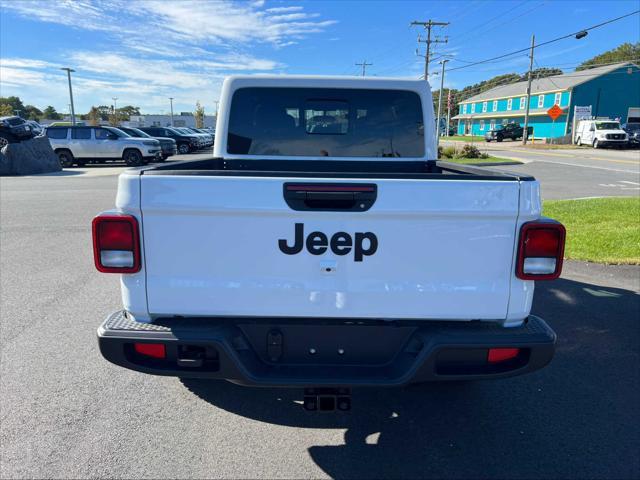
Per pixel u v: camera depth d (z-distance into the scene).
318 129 3.99
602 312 5.13
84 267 6.71
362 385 2.48
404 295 2.51
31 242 8.17
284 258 2.48
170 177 2.40
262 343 2.62
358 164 4.04
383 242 2.47
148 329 2.50
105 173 20.84
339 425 3.18
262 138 3.99
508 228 2.48
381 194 2.41
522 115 61.53
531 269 2.50
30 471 2.68
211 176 2.41
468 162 27.17
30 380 3.68
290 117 3.97
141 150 23.44
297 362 2.62
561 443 2.98
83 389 3.57
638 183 17.00
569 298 5.55
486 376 2.54
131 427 3.11
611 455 2.87
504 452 2.90
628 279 6.26
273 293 2.51
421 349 2.53
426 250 2.48
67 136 23.38
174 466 2.74
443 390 3.63
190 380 3.73
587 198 12.80
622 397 3.52
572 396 3.54
